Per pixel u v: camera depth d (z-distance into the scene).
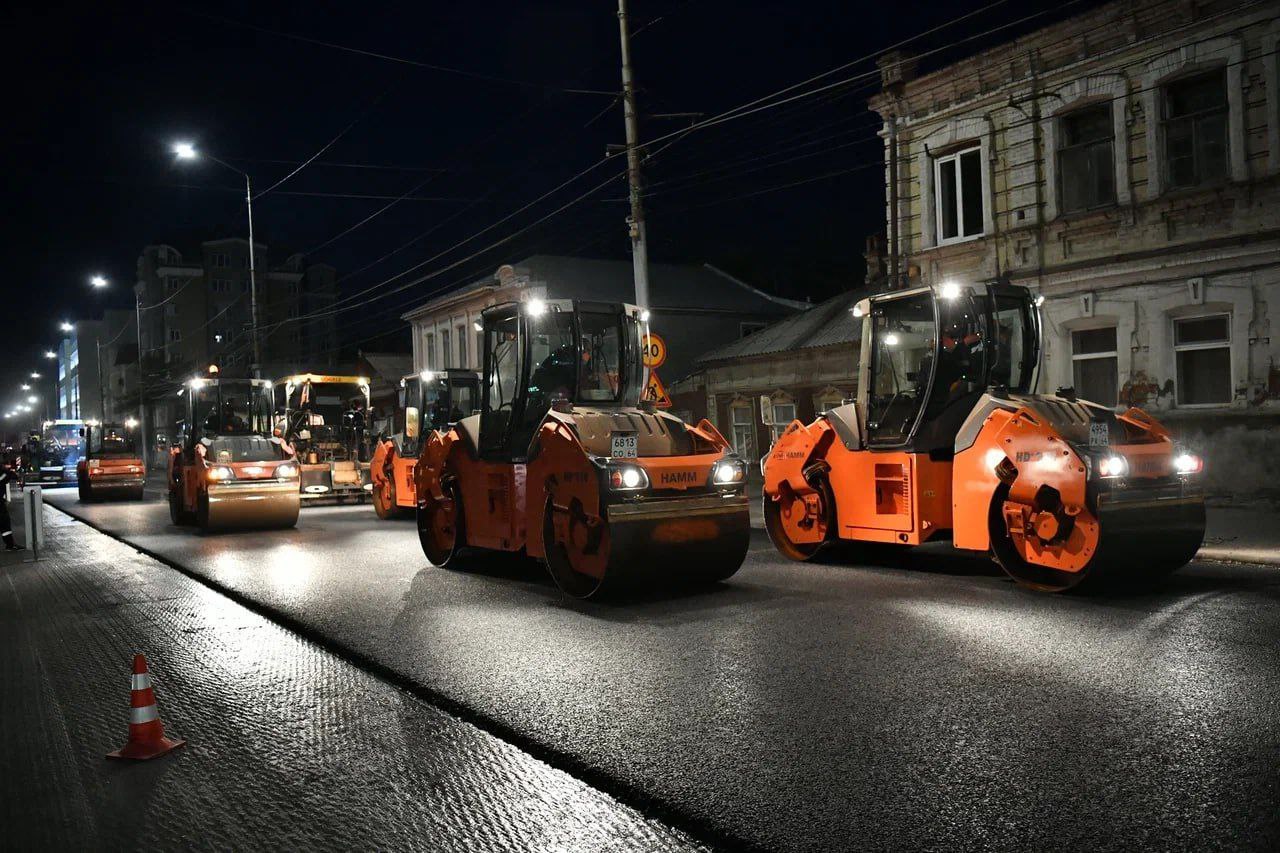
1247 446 14.97
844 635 7.19
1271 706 5.16
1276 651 6.30
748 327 36.50
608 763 4.69
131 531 18.36
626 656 6.80
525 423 10.34
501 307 10.63
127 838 4.09
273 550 14.10
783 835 3.83
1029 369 10.71
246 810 4.33
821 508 11.08
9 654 7.70
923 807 4.03
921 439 9.86
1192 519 8.82
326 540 15.34
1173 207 15.81
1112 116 16.73
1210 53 15.24
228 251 79.38
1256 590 8.52
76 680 6.77
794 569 10.68
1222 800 3.98
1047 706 5.29
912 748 4.72
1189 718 5.00
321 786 4.59
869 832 3.82
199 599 10.09
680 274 39.03
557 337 10.41
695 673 6.27
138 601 10.09
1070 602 8.21
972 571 10.16
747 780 4.40
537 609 8.70
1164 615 7.51
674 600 8.93
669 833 3.95
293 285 81.88
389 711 5.78
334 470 22.84
